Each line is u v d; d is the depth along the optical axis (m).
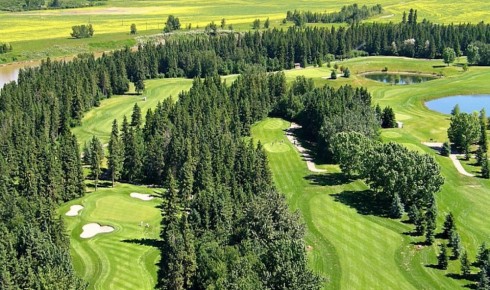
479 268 101.75
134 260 100.62
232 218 104.31
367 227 117.62
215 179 126.75
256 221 98.25
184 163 129.88
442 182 122.94
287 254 84.25
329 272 100.75
